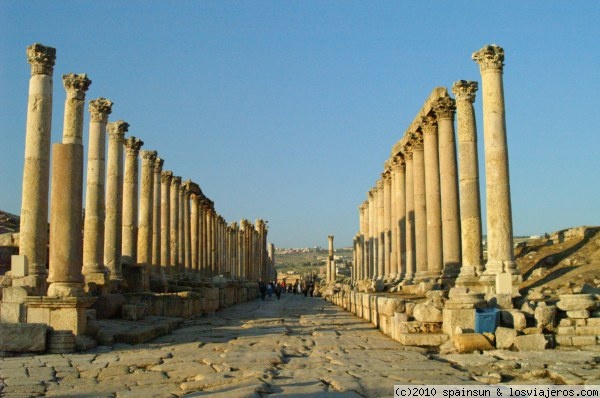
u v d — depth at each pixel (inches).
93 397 433.7
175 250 1924.2
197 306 1378.0
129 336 764.0
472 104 1072.2
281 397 424.5
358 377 505.0
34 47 960.3
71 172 759.1
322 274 6220.5
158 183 1684.3
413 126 1451.8
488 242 905.5
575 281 1069.8
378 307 1016.9
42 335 658.2
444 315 736.3
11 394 443.2
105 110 1146.0
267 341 805.9
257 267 4232.3
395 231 1760.6
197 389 467.2
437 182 1300.4
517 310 705.0
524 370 537.3
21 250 926.4
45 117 960.3
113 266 1229.7
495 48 917.2
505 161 902.4
